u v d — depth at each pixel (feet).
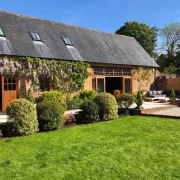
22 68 43.57
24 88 44.16
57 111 25.68
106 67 59.36
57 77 48.75
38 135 23.16
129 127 26.48
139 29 126.62
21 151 17.92
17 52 42.93
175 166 14.76
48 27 55.47
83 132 24.18
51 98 42.88
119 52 65.92
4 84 41.86
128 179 13.06
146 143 19.70
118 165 14.96
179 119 31.71
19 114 23.04
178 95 67.97
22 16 52.75
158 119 31.89
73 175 13.57
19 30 47.98
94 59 55.93
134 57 69.00
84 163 15.34
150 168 14.48
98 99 31.99
